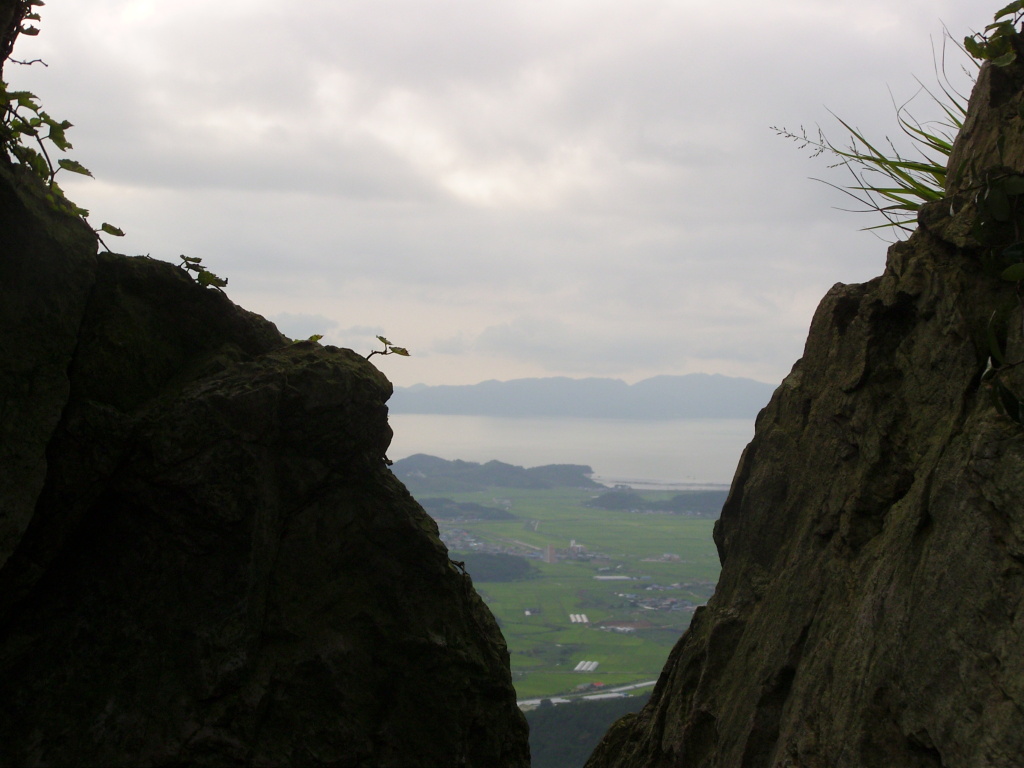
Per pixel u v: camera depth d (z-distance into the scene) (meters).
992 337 2.94
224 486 2.63
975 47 3.77
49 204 2.56
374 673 2.89
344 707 2.80
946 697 2.83
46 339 2.51
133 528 2.67
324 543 2.93
